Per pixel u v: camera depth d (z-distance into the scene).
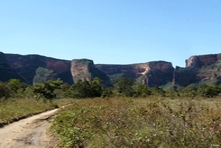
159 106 10.09
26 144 11.46
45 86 59.25
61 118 15.25
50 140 11.96
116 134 7.57
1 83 40.03
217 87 54.22
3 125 17.27
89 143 8.84
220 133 5.59
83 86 72.06
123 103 16.91
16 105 29.89
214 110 7.73
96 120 10.75
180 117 6.64
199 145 5.44
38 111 29.34
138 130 7.25
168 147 6.02
